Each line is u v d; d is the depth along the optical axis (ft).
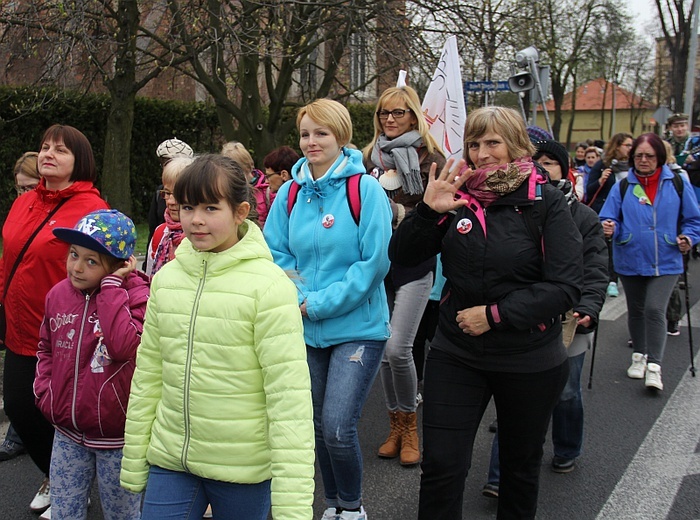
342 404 10.11
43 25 32.91
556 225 8.59
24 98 40.68
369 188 10.32
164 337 7.45
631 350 21.72
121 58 37.73
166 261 11.78
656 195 17.69
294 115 51.31
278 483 6.95
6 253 10.78
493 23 41.22
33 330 10.47
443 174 8.86
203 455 7.28
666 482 12.78
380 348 10.59
